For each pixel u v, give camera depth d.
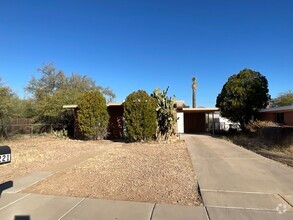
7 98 19.34
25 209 4.80
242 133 23.45
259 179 6.79
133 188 6.08
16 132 20.28
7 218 4.42
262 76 25.12
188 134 26.02
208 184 6.31
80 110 18.38
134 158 10.28
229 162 9.27
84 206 4.92
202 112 30.06
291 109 19.55
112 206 4.90
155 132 16.88
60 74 36.47
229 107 25.11
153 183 6.50
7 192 5.80
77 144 15.76
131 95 16.47
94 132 18.22
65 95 23.78
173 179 6.89
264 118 25.62
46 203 5.09
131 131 16.44
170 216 4.43
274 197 5.34
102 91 40.31
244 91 24.44
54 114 22.30
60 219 4.36
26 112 25.53
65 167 8.53
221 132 26.89
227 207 4.80
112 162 9.40
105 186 6.25
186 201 5.19
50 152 12.10
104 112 18.59
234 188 5.98
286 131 16.28
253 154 11.16
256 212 4.56
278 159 10.77
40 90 34.16
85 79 38.84
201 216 4.41
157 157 10.51
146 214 4.52
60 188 6.11
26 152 12.13
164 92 17.55
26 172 7.84
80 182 6.62
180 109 22.66
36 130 22.66
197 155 10.94
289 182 6.49
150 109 16.42
